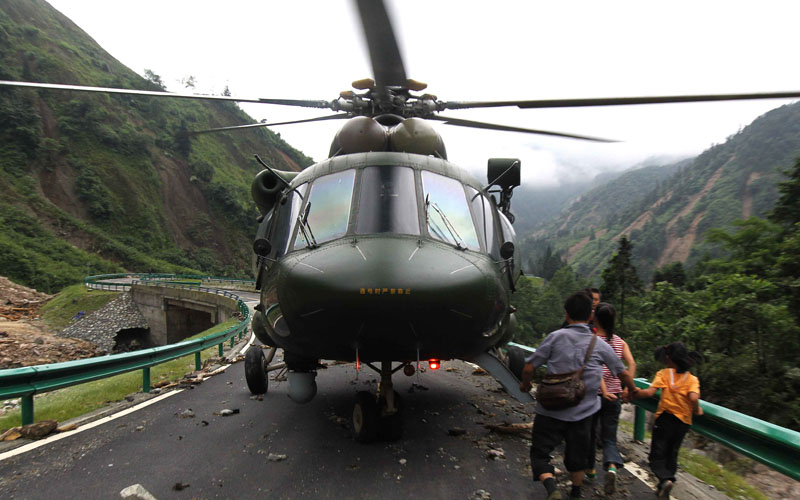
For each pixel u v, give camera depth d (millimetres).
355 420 5273
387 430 5223
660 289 16156
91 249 78438
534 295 70562
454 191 5594
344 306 4160
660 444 4125
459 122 6758
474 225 5426
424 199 5223
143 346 47438
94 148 97812
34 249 68625
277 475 4375
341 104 6543
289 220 5555
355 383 8547
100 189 90062
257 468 4543
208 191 113438
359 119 6090
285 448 5105
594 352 3797
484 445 5238
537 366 3904
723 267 16125
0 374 5148
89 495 3939
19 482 4191
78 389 8602
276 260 5230
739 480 4875
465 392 7945
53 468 4523
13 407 9070
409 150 6062
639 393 4129
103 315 48156
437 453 4977
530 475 4434
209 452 4984
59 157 90125
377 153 5668
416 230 4914
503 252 5297
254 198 6438
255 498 3895
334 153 6367
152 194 99938
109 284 54562
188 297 43375
